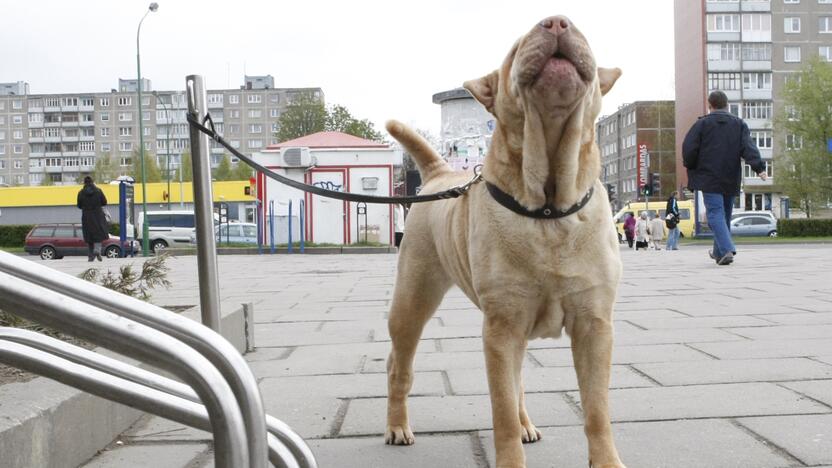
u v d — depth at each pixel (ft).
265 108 476.54
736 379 13.70
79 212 160.45
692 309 22.89
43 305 4.13
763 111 254.88
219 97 476.95
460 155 75.15
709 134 36.47
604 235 9.11
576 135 8.75
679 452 9.91
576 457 10.05
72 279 4.44
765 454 9.73
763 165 35.73
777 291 27.09
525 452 10.30
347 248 74.54
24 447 8.57
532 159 8.74
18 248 127.13
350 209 79.25
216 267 13.35
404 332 11.19
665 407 12.02
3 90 535.19
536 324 9.36
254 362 16.81
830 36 255.09
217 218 93.56
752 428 10.77
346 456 10.40
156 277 19.89
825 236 126.41
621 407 12.11
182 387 5.99
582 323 9.09
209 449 10.72
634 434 10.73
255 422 4.56
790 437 10.27
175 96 483.10
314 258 64.54
